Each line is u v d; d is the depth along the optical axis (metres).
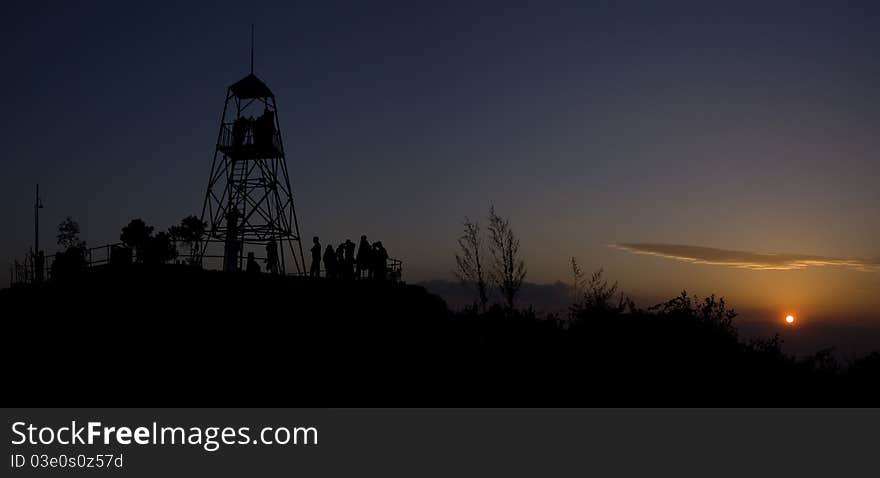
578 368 22.70
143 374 21.67
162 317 25.19
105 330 24.12
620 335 23.50
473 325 31.59
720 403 20.28
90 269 30.83
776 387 21.00
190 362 22.61
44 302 26.84
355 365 24.28
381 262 37.09
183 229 40.19
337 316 29.39
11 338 23.73
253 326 25.97
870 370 22.06
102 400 20.20
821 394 20.83
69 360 22.22
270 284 30.75
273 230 41.25
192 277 29.17
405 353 26.28
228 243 39.22
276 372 22.83
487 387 22.42
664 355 22.20
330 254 36.97
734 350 22.81
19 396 20.20
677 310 23.73
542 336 26.08
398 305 33.91
